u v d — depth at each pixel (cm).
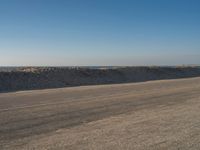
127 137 1007
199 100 2116
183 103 1948
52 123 1285
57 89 3388
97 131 1110
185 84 3997
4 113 1567
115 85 4041
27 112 1598
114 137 1009
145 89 3175
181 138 984
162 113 1530
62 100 2184
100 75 5388
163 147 874
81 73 5106
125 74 6016
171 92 2753
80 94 2672
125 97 2341
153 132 1083
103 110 1652
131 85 3966
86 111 1619
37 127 1203
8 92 3012
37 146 906
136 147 877
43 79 4294
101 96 2453
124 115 1477
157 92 2770
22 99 2284
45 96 2517
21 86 3806
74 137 1016
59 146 900
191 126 1190
